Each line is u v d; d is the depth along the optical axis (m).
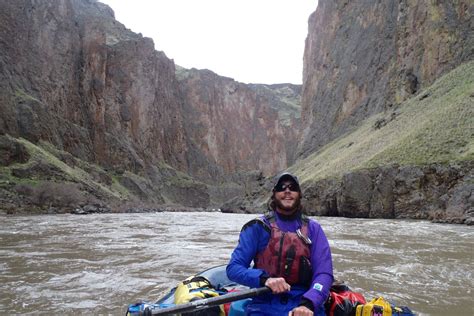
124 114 121.38
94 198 67.75
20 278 10.23
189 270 11.31
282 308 4.26
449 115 46.69
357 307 4.70
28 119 76.12
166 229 27.69
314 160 86.38
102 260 13.07
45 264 12.29
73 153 92.38
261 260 4.54
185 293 5.05
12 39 85.38
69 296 8.45
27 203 54.16
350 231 24.38
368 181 45.44
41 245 17.03
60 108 95.12
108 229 26.88
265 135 195.12
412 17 76.62
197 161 160.12
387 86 84.69
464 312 7.28
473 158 37.56
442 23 69.81
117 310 7.43
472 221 29.69
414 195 40.81
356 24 107.62
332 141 95.75
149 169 120.56
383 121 67.88
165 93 149.12
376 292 8.73
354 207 46.22
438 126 45.78
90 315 7.14
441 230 24.94
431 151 42.44
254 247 4.58
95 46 111.50
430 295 8.52
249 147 190.75
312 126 112.44
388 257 13.59
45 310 7.45
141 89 129.00
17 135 71.50
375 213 44.19
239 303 4.57
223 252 14.99
